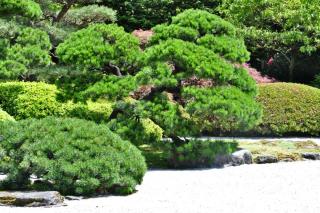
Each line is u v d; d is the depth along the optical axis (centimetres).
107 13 1911
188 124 1199
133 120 1199
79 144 873
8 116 1200
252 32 2044
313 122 1692
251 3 2092
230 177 1030
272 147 1374
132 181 882
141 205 789
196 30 1232
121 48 1207
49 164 853
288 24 2039
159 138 1296
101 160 865
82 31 1245
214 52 1207
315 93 1725
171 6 2325
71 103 1396
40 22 1733
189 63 1154
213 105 1138
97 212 745
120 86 1191
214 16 1263
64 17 1922
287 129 1688
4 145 881
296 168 1135
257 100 1700
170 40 1184
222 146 1200
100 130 909
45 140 870
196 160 1177
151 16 2334
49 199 789
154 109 1164
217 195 859
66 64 1299
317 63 2264
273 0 2080
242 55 1233
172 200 823
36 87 1392
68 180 848
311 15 2006
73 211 752
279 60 2298
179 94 1226
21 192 822
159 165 1201
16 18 1620
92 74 1234
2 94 1405
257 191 888
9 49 1499
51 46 1599
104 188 883
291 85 1742
